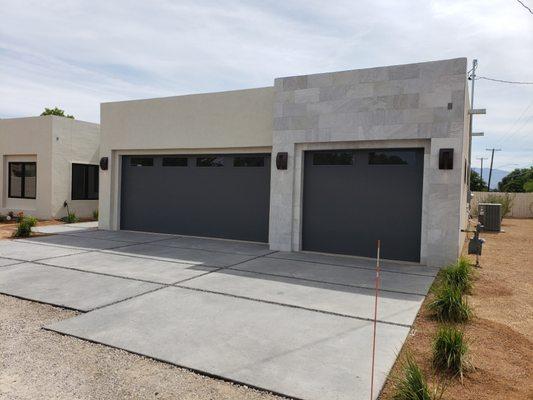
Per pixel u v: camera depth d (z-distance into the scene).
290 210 10.22
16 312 5.39
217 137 11.73
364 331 4.80
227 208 11.90
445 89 8.50
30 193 17.50
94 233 12.95
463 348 3.88
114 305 5.66
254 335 4.65
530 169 51.09
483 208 16.27
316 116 9.84
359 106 9.34
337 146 9.74
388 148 9.31
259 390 3.48
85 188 18.12
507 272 8.16
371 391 3.26
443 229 8.53
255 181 11.48
